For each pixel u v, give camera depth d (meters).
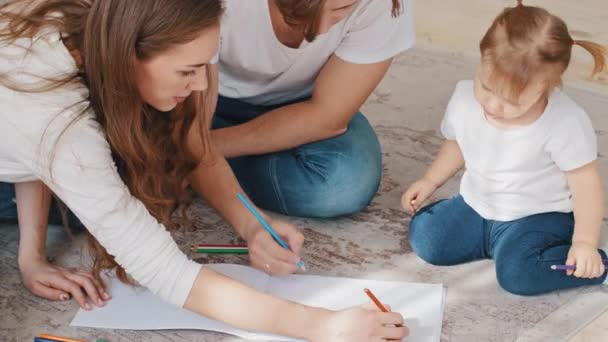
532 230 1.63
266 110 1.90
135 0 1.20
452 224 1.70
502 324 1.55
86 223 1.37
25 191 1.63
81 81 1.32
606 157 2.02
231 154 1.82
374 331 1.39
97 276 1.58
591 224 1.57
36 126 1.30
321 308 1.44
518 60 1.45
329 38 1.67
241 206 1.66
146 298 1.57
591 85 2.34
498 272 1.63
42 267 1.62
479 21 2.78
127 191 1.38
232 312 1.43
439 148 2.09
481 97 1.53
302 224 1.83
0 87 1.30
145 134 1.44
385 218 1.85
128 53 1.22
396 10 1.60
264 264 1.60
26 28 1.32
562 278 1.62
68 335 1.51
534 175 1.61
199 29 1.21
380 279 1.66
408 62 2.51
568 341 1.52
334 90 1.73
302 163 1.80
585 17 2.78
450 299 1.61
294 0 1.30
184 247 1.75
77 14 1.31
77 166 1.31
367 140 1.83
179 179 1.59
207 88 1.44
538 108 1.56
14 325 1.54
